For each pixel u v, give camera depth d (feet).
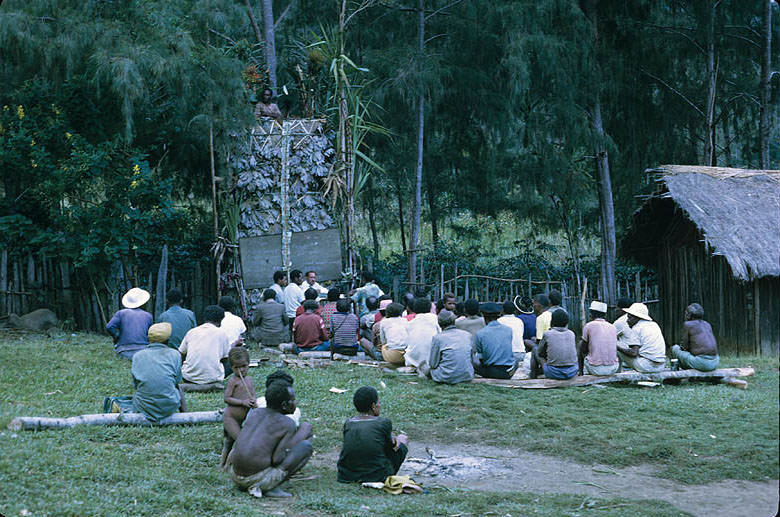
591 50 59.62
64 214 46.34
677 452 23.06
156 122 53.78
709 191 47.32
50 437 21.56
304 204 52.54
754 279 43.52
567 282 64.03
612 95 63.57
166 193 48.44
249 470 18.80
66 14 45.78
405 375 34.81
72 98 47.70
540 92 60.59
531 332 39.60
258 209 52.08
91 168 45.93
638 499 19.10
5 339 40.73
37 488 16.97
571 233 71.97
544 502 18.79
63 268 47.39
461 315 39.42
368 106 61.46
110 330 35.47
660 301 53.78
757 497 19.29
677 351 34.96
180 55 47.73
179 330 34.68
